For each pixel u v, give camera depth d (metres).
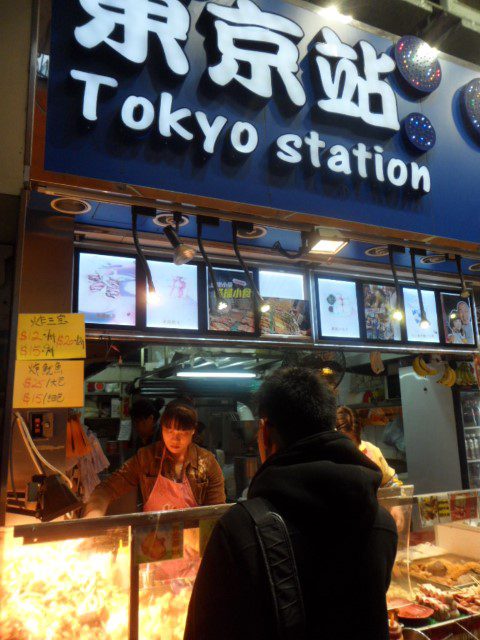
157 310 3.22
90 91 2.70
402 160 3.68
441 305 4.39
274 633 1.17
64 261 2.92
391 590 2.28
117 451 5.82
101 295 3.09
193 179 2.92
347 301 3.94
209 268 2.94
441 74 4.08
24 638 1.65
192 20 3.15
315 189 3.28
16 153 2.60
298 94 3.29
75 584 1.74
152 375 5.75
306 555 1.24
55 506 2.07
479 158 4.07
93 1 2.83
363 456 1.43
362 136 3.56
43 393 2.46
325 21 3.65
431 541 3.04
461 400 5.28
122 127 2.77
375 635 1.26
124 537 1.80
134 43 2.87
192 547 1.90
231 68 3.11
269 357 5.25
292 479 1.31
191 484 3.09
